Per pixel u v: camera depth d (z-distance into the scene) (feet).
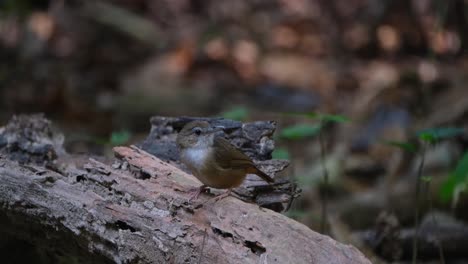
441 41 61.67
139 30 62.85
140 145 25.20
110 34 62.44
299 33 65.87
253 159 24.04
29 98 53.47
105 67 59.62
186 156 20.85
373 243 30.37
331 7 66.28
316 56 63.77
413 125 48.49
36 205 20.45
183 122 25.61
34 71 56.65
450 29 61.41
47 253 24.16
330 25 65.67
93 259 20.74
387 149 46.55
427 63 59.93
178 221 19.15
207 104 54.29
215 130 20.65
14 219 21.39
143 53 61.72
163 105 53.47
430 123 46.68
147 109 53.06
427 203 36.73
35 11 64.85
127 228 19.31
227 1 67.87
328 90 58.08
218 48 61.98
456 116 46.60
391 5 64.08
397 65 60.75
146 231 18.94
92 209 19.63
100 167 21.47
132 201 20.26
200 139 20.58
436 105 50.31
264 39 64.75
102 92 56.08
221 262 18.01
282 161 23.62
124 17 63.46
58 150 26.21
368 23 64.54
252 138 24.29
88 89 55.93
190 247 18.42
